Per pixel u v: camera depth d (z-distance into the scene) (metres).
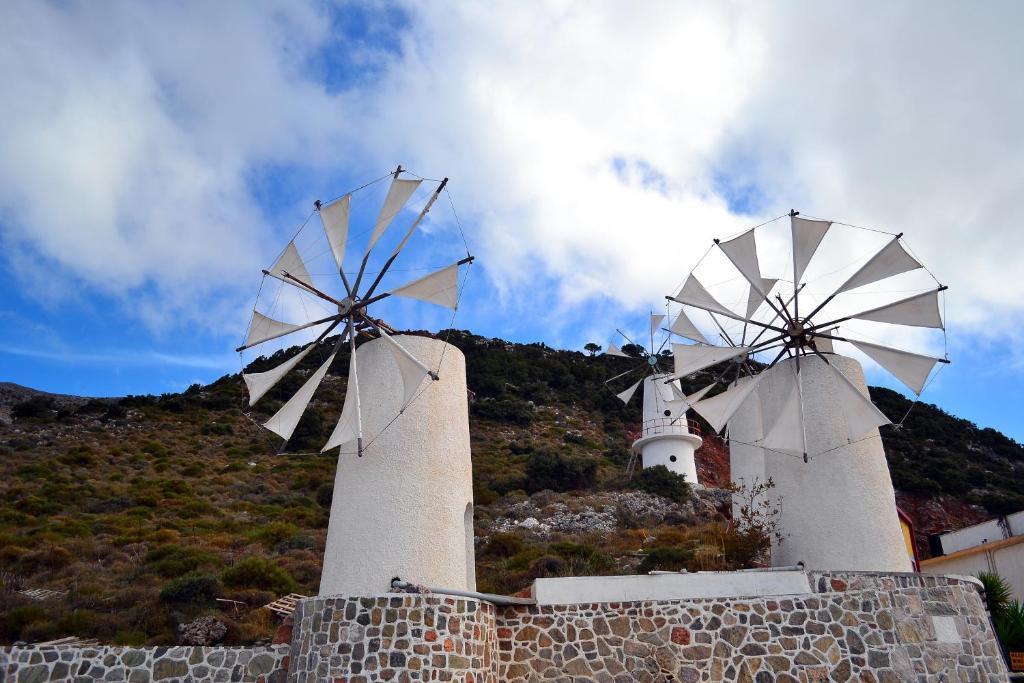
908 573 13.81
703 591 13.44
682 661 12.83
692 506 37.66
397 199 15.15
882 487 15.11
